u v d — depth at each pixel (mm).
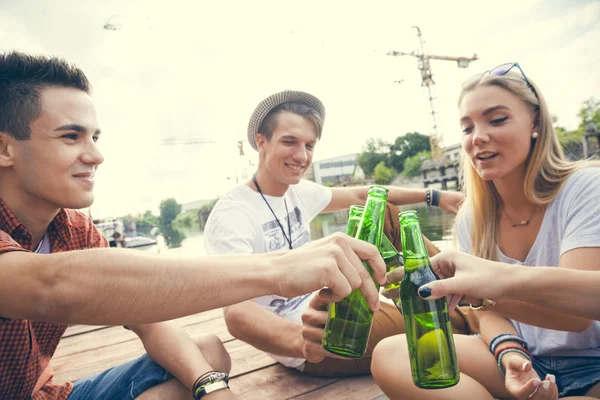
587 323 1110
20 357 992
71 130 1000
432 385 946
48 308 754
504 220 1491
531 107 1333
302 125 1913
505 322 1355
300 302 1942
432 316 958
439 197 2418
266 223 2002
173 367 1135
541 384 967
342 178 62844
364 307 1037
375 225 1085
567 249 1151
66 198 1029
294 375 1851
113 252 784
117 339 2760
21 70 969
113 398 1145
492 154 1343
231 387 1772
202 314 3184
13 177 1020
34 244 1133
